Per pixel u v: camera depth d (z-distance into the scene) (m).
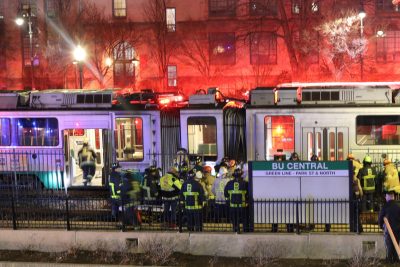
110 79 39.75
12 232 13.87
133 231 13.52
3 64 40.69
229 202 13.39
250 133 18.66
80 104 19.39
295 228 13.35
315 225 13.58
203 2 39.44
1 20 40.50
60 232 13.66
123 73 39.97
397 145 18.08
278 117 18.56
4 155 19.56
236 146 18.89
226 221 14.15
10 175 19.56
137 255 13.11
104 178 18.86
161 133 19.08
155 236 13.27
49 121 19.38
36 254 13.48
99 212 15.51
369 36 38.00
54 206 15.91
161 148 19.02
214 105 18.97
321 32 37.66
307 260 12.67
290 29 38.25
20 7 39.12
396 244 11.30
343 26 37.47
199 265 12.48
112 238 13.45
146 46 39.72
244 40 39.09
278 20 38.72
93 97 19.39
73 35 39.44
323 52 37.72
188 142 18.89
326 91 18.59
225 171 14.57
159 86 39.66
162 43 39.59
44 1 39.84
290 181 13.21
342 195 13.10
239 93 38.84
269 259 12.59
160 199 14.12
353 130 18.20
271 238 12.88
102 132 19.09
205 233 13.18
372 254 12.57
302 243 12.80
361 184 14.80
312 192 13.16
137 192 14.36
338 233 12.88
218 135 18.72
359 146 18.20
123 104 19.34
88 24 39.50
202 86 39.66
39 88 39.84
